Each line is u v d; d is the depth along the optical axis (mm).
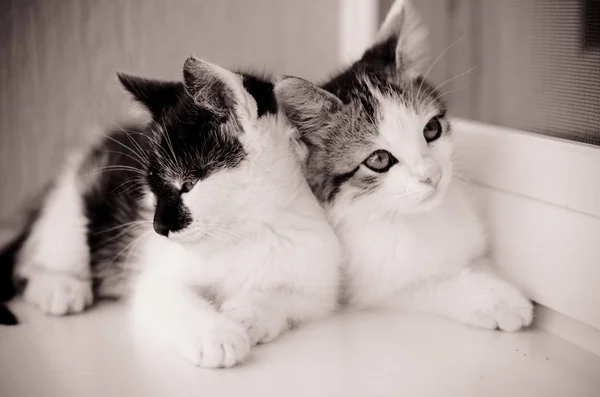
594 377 458
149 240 535
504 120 556
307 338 498
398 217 517
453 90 604
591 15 483
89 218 561
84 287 548
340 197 520
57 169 642
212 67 477
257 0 734
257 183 496
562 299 499
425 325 515
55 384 452
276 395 440
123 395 441
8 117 700
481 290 513
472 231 532
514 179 528
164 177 495
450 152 527
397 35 542
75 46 699
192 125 494
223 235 497
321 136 521
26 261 570
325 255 514
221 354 459
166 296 491
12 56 690
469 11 582
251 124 488
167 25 717
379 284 528
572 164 488
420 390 444
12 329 515
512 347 489
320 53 758
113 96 709
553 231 503
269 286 509
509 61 548
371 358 475
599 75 481
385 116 508
